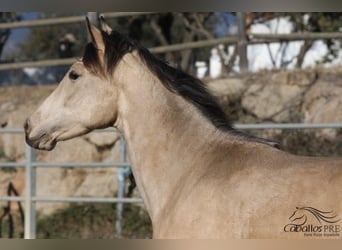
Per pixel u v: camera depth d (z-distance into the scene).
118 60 4.27
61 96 4.45
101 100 4.30
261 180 3.61
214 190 3.76
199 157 4.01
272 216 3.46
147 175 4.18
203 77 10.75
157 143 4.16
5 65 12.10
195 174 3.96
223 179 3.78
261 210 3.51
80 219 9.66
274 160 3.71
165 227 3.94
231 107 9.90
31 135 4.52
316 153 9.09
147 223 9.16
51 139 4.48
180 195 3.95
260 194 3.55
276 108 9.72
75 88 4.38
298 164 3.60
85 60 4.34
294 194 3.45
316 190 3.40
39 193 10.20
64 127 4.43
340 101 9.41
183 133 4.12
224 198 3.68
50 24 11.87
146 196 4.21
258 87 10.03
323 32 11.41
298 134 9.28
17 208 10.24
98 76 4.32
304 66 10.93
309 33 10.88
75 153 10.28
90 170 10.20
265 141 3.93
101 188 10.03
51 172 10.30
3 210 10.18
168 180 4.10
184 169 4.04
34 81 13.75
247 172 3.71
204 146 4.04
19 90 11.61
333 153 9.03
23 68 12.05
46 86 11.66
